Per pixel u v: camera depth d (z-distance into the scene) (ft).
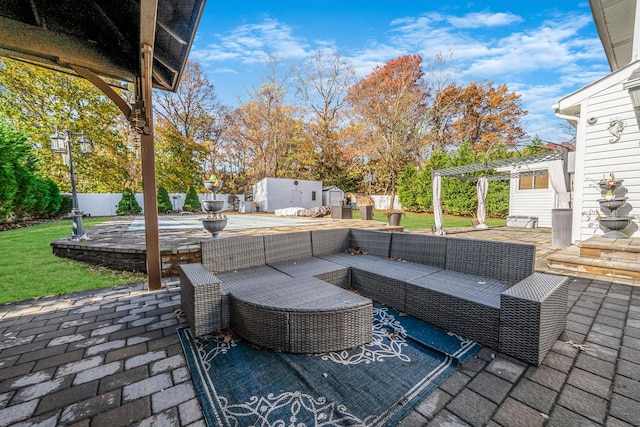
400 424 4.03
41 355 6.00
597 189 16.89
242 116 69.51
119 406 4.50
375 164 65.00
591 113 16.98
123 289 10.49
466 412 4.22
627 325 7.02
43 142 41.86
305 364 5.51
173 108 66.13
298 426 4.01
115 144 49.01
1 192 24.38
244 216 44.73
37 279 11.36
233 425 4.04
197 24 8.56
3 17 8.28
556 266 13.57
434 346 6.03
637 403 4.35
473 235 25.08
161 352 6.10
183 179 59.57
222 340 6.45
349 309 5.91
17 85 39.65
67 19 8.98
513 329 5.54
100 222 30.86
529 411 4.22
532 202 33.86
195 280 6.79
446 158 47.19
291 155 71.05
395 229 23.81
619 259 12.58
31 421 4.20
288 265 9.61
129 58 10.66
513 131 59.67
